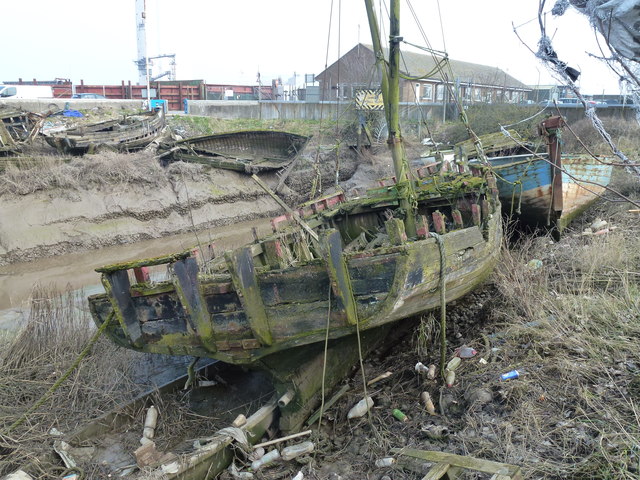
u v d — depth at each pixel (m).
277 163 21.91
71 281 12.86
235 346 4.88
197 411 5.46
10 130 18.14
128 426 5.29
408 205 7.24
